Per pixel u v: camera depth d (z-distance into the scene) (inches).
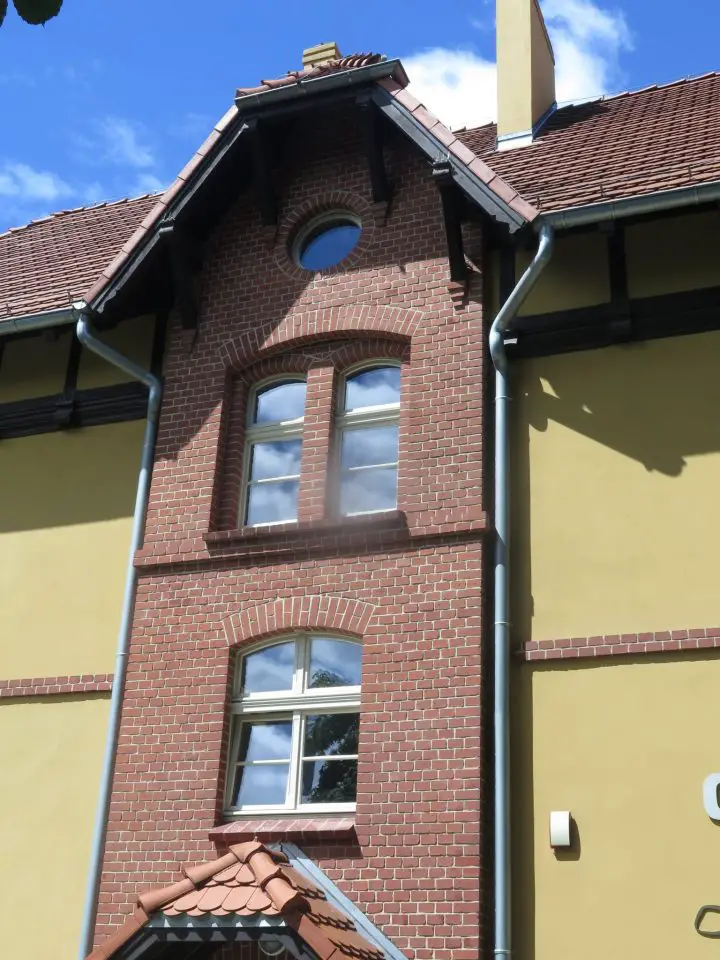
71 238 582.6
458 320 418.0
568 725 361.4
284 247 458.9
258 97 444.1
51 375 491.2
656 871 337.7
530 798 356.8
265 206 460.8
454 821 351.6
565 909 341.7
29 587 457.7
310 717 394.0
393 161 454.9
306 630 398.9
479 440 397.4
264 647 406.9
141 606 422.0
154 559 425.7
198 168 450.3
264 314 450.6
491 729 365.1
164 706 404.2
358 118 447.5
